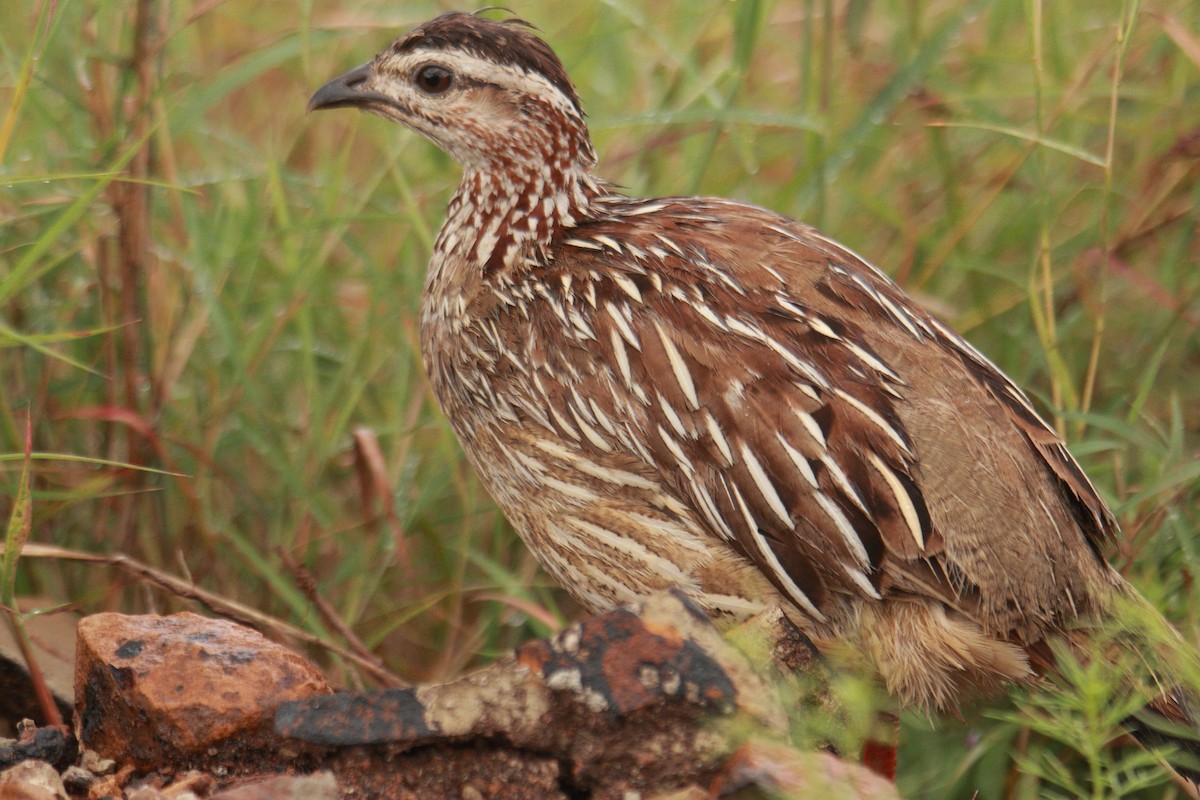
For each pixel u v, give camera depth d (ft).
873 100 35.37
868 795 20.98
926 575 25.08
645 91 40.04
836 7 40.78
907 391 26.03
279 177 36.11
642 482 26.91
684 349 26.71
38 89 34.53
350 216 33.53
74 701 26.68
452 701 22.45
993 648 25.18
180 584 29.63
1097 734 22.50
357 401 36.27
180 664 23.50
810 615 26.08
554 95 29.76
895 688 25.90
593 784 22.30
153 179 34.06
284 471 34.27
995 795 30.60
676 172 40.06
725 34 40.73
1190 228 36.45
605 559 27.58
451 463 34.12
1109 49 36.22
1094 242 37.14
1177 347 36.94
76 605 30.19
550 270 28.68
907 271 36.65
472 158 30.19
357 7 40.78
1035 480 26.04
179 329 35.53
